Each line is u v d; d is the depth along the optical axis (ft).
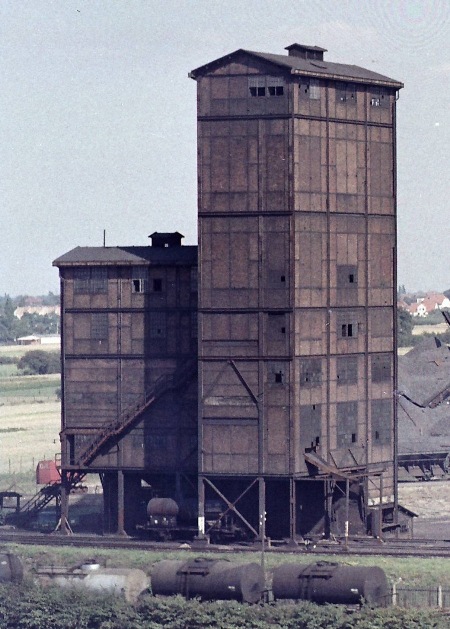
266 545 450.71
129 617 368.68
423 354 643.45
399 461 588.91
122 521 475.72
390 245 478.18
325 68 464.65
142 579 386.52
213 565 376.68
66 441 481.87
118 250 483.51
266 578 393.70
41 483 543.39
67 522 483.10
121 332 477.77
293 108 452.35
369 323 472.44
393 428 479.41
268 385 452.76
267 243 453.17
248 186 453.99
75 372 481.87
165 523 460.55
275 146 453.17
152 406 474.08
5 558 390.83
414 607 364.38
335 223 463.42
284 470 451.53
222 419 456.04
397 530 475.72
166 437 474.08
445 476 598.34
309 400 456.45
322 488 460.55
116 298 478.59
